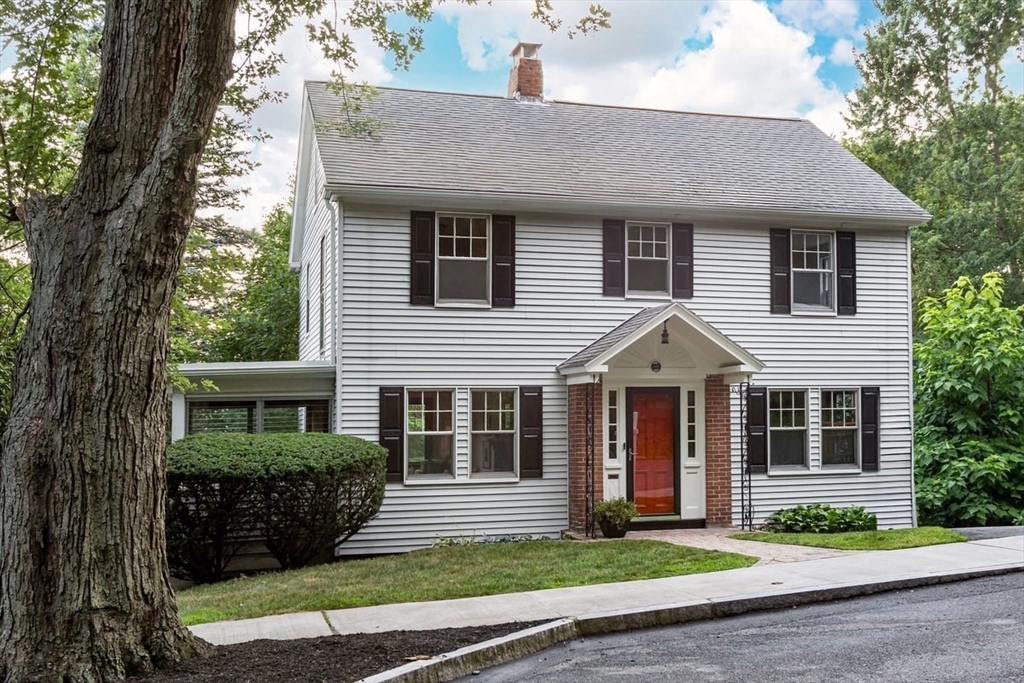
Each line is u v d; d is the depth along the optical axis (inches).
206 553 407.8
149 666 204.2
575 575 341.7
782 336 553.6
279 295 948.6
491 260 506.0
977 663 220.8
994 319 588.7
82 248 206.4
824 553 384.5
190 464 397.4
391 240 490.9
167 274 211.2
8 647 193.6
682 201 526.3
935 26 1068.5
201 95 202.4
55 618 194.4
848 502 560.4
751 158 628.7
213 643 246.1
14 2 322.0
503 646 238.8
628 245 537.3
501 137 591.2
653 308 522.0
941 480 573.6
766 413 546.3
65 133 354.0
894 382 576.4
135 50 214.7
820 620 275.4
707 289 541.3
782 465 554.9
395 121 580.1
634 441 510.9
